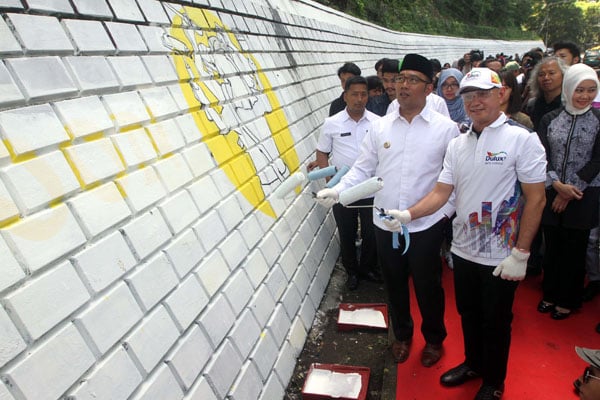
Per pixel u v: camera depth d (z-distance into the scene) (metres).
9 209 1.37
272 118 3.77
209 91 2.83
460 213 2.37
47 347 1.35
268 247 2.98
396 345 3.12
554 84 3.51
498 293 2.32
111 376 1.54
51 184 1.53
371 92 4.68
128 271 1.75
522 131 2.12
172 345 1.86
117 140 1.90
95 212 1.67
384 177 2.78
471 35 30.02
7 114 1.47
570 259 3.22
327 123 3.82
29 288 1.35
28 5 1.69
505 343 2.43
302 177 2.52
